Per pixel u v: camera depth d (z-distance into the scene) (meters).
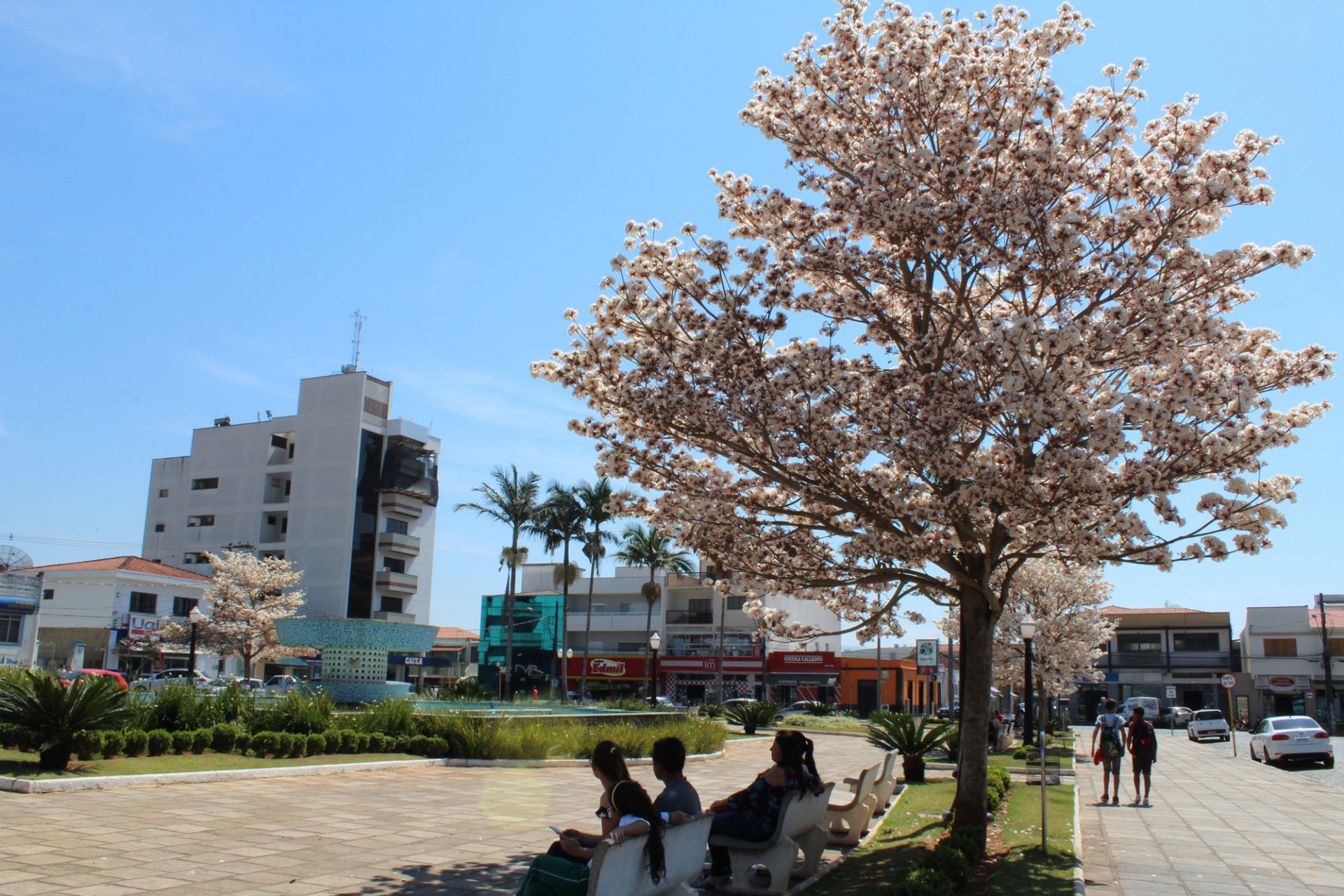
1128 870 9.89
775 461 10.27
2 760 12.15
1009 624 35.66
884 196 10.05
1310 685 61.22
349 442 69.25
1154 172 9.91
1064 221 9.62
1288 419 9.91
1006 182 10.48
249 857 8.15
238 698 16.88
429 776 15.07
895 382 9.98
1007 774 16.56
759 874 8.49
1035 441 9.39
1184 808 15.80
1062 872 9.11
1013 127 10.53
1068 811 13.51
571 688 69.19
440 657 75.81
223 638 52.44
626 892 5.20
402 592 71.25
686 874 6.06
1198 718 44.16
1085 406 9.26
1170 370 10.29
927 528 11.23
